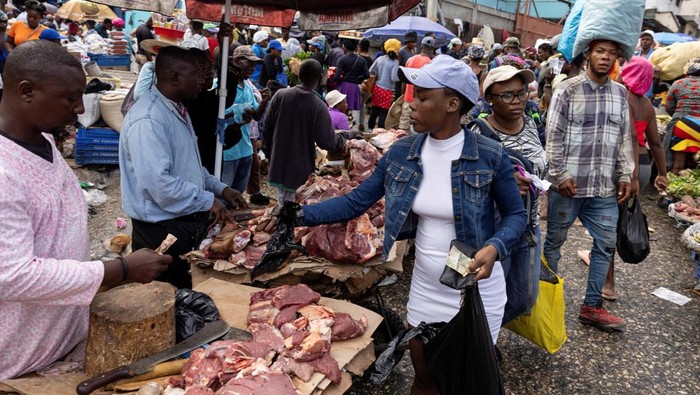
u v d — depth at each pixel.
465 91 2.23
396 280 4.90
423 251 2.50
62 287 1.79
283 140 5.23
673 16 22.80
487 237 2.38
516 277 2.83
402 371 3.58
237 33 12.09
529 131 3.33
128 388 2.03
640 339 4.10
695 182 7.07
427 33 14.08
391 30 14.11
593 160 3.89
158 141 2.94
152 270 2.06
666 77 9.97
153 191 2.93
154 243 3.12
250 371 2.12
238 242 3.14
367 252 3.06
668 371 3.71
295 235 3.23
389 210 2.49
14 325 1.91
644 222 4.21
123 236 4.46
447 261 2.20
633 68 4.50
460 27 19.39
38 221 1.85
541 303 3.37
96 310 2.09
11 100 1.79
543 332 3.38
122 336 2.06
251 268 3.09
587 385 3.53
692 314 4.53
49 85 1.77
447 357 2.36
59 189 1.94
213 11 4.20
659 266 5.52
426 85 2.21
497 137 3.05
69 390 1.99
